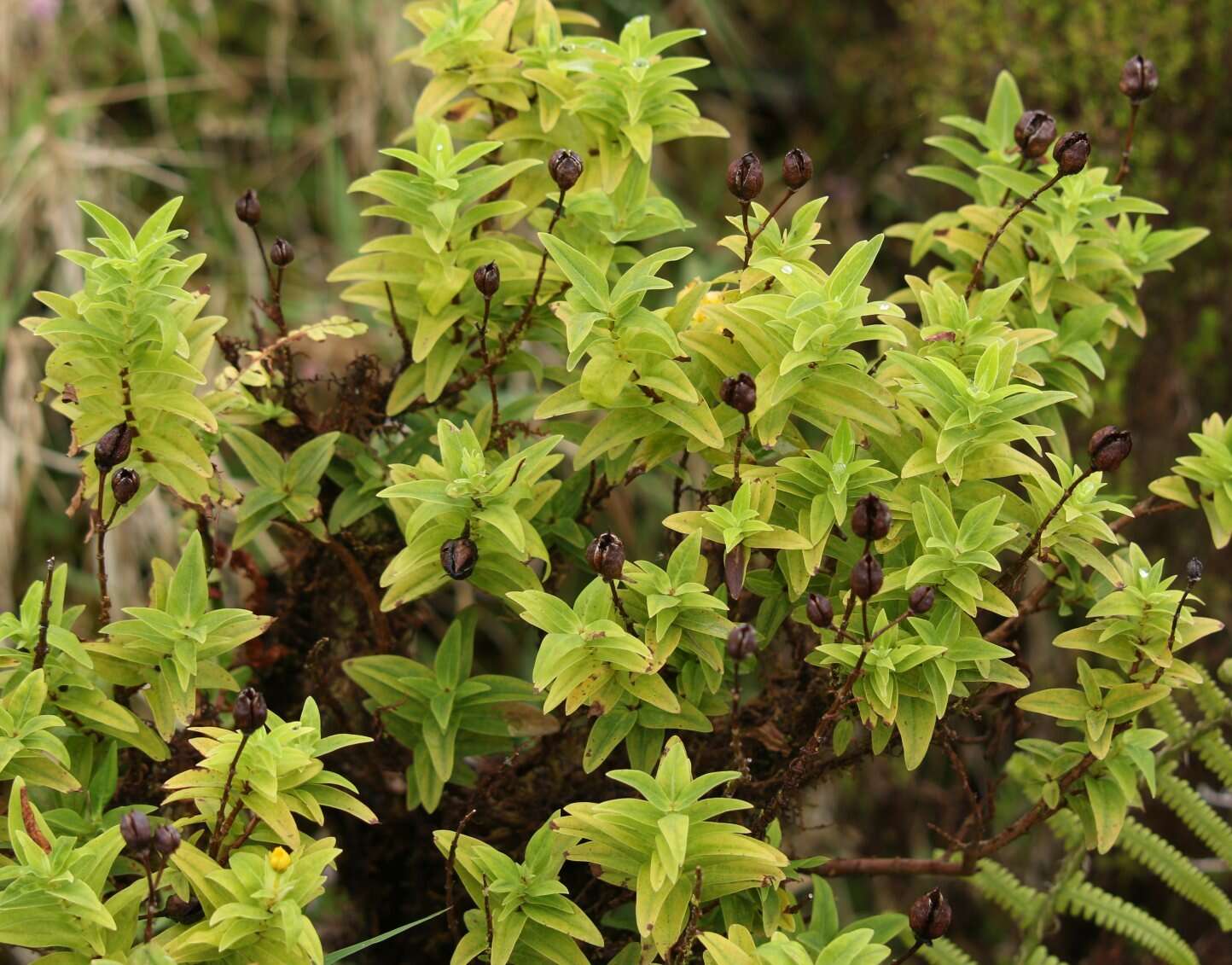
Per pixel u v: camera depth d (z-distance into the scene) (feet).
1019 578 4.00
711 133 4.17
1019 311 4.21
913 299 4.26
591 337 3.96
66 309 3.97
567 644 3.86
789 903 4.00
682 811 3.82
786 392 3.92
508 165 4.07
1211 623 3.95
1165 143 4.86
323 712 4.33
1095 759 4.00
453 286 4.07
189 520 4.37
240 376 4.17
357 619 4.37
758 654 4.28
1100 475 3.94
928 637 3.92
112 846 3.83
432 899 4.31
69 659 3.97
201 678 3.98
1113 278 4.24
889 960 3.97
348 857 4.35
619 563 3.86
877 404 3.94
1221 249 4.87
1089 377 4.83
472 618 4.15
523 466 3.96
